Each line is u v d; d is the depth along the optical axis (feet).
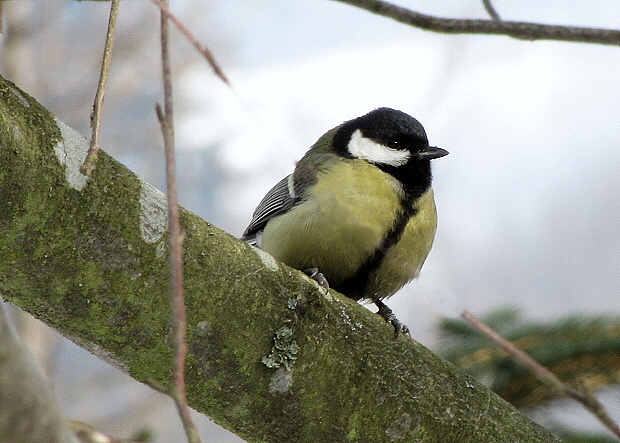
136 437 20.44
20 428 8.93
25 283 14.51
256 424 16.57
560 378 21.27
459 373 18.03
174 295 10.46
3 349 8.75
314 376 16.47
